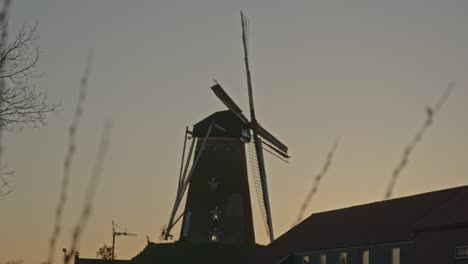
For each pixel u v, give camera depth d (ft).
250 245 257.14
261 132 270.87
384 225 177.06
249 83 270.46
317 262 192.75
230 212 259.80
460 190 173.17
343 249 182.50
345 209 211.61
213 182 262.06
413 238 157.99
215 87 261.44
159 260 251.80
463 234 144.56
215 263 247.09
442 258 148.87
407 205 183.11
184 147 269.03
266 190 266.57
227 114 267.59
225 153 264.52
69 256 46.11
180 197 265.13
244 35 270.05
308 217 226.38
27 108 75.87
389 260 167.02
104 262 282.56
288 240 212.84
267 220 263.90
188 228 260.21
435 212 159.94
